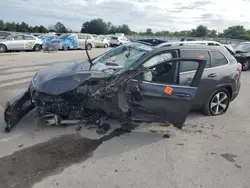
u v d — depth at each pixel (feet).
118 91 11.59
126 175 9.14
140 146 11.53
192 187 8.65
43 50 60.13
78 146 11.18
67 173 9.08
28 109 13.04
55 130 12.62
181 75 12.72
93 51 67.00
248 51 40.06
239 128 14.20
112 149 11.09
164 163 10.11
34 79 13.12
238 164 10.32
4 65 33.27
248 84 27.50
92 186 8.40
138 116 12.19
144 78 11.96
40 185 8.33
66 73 12.39
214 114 16.14
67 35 70.18
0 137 11.59
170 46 13.65
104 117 12.96
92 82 11.95
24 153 10.29
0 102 16.53
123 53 16.49
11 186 8.21
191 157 10.71
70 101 12.12
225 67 15.53
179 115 12.28
